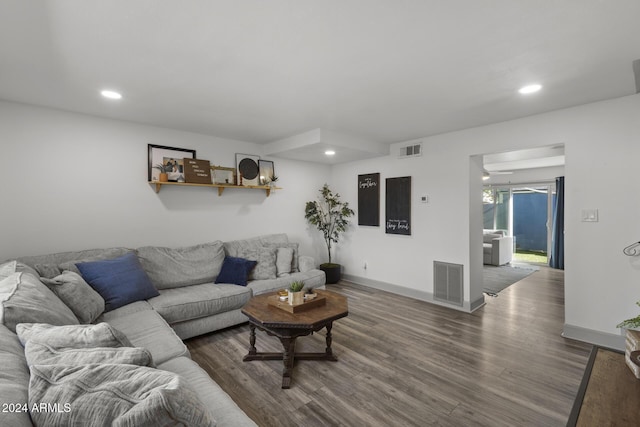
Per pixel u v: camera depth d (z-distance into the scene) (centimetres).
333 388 218
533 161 607
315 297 266
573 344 285
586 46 184
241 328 326
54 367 91
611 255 278
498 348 278
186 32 168
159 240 360
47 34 168
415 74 223
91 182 314
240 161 430
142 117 323
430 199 414
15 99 268
